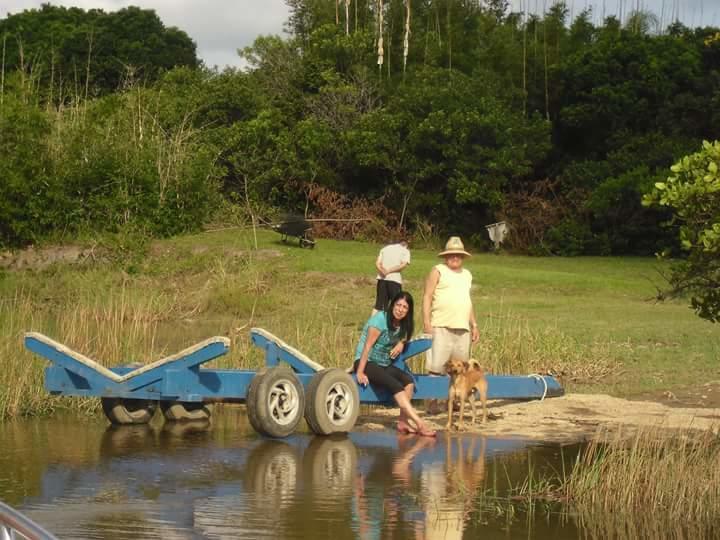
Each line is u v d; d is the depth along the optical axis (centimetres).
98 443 1123
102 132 3309
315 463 1016
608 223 3981
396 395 1194
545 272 2842
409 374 1220
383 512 821
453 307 1280
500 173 3972
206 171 3319
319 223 3844
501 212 4009
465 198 3891
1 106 3203
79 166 3155
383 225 3872
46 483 914
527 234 4016
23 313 1775
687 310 2312
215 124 4134
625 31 4572
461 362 1213
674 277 957
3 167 3022
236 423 1277
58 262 2939
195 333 2058
